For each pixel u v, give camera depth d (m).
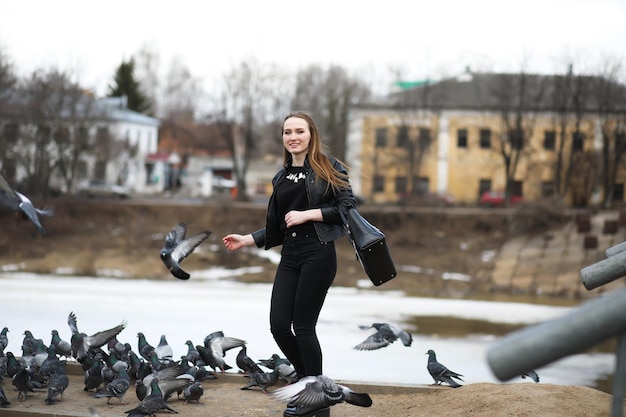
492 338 27.11
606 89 71.25
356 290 46.03
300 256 6.58
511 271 51.19
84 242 56.75
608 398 7.03
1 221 57.56
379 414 7.07
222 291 41.88
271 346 21.14
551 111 72.00
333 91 81.69
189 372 8.11
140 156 94.44
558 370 21.30
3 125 66.62
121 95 119.50
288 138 6.72
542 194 71.88
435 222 58.88
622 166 70.06
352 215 6.44
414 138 72.56
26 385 7.52
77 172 76.38
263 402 7.55
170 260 7.34
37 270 50.62
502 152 68.00
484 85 76.50
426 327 29.88
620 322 2.10
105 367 8.01
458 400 7.16
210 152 112.81
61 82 68.75
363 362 20.28
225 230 61.34
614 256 3.84
